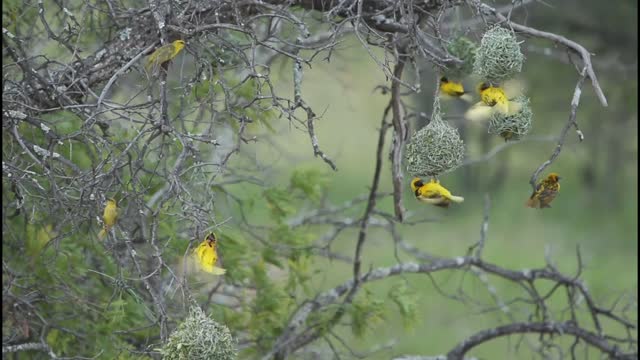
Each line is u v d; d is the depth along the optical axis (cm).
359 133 3531
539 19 2211
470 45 1029
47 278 1148
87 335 1152
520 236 3020
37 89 946
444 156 891
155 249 832
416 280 2427
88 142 1016
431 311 2264
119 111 1041
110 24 1092
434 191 923
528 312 1447
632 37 2292
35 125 955
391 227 1260
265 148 1675
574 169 2988
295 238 1284
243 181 1280
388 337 1664
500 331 1261
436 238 3016
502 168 3070
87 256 1191
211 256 846
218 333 822
